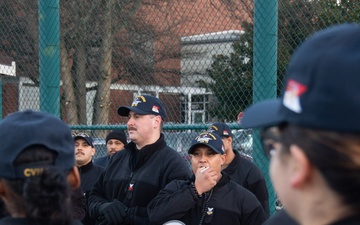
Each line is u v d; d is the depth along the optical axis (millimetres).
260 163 6137
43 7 7738
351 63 1331
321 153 1379
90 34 7988
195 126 6758
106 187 5895
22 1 8680
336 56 1353
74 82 8164
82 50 8078
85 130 8094
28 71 8773
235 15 6672
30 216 2070
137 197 5453
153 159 5543
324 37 1409
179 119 7363
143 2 7613
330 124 1347
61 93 8242
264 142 1680
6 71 8938
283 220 2773
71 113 8188
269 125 1568
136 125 5578
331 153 1366
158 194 5188
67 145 2254
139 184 5473
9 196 2158
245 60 6574
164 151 5594
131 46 7762
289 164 1484
